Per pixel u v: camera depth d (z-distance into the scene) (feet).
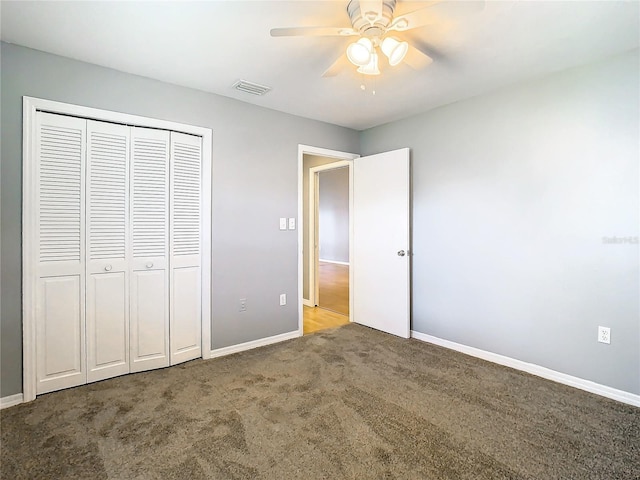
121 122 8.31
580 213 7.96
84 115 7.80
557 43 6.97
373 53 6.10
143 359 8.82
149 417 6.69
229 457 5.56
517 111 8.96
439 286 10.91
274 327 11.19
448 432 6.25
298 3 5.77
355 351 10.37
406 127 11.83
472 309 10.06
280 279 11.32
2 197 6.97
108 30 6.55
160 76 8.59
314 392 7.75
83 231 7.92
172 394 7.63
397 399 7.44
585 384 7.93
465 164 10.14
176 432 6.21
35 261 7.34
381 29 5.54
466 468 5.32
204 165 9.61
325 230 37.32
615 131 7.45
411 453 5.67
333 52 7.41
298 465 5.38
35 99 7.23
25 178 7.14
